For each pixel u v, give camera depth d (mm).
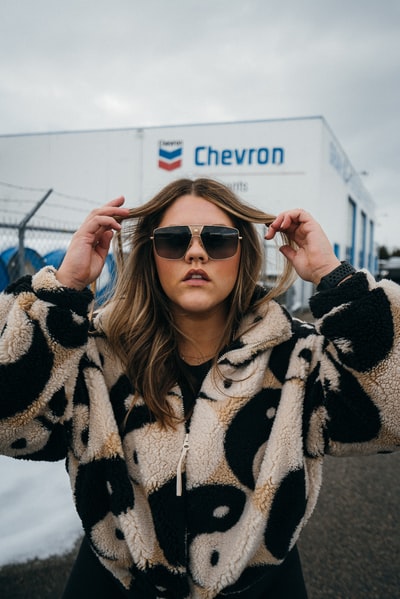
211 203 1133
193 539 983
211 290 1054
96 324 1141
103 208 1090
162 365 1078
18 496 2650
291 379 1035
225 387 1036
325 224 16688
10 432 973
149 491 996
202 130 17078
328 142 16734
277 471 969
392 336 929
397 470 3334
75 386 1055
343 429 975
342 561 2189
